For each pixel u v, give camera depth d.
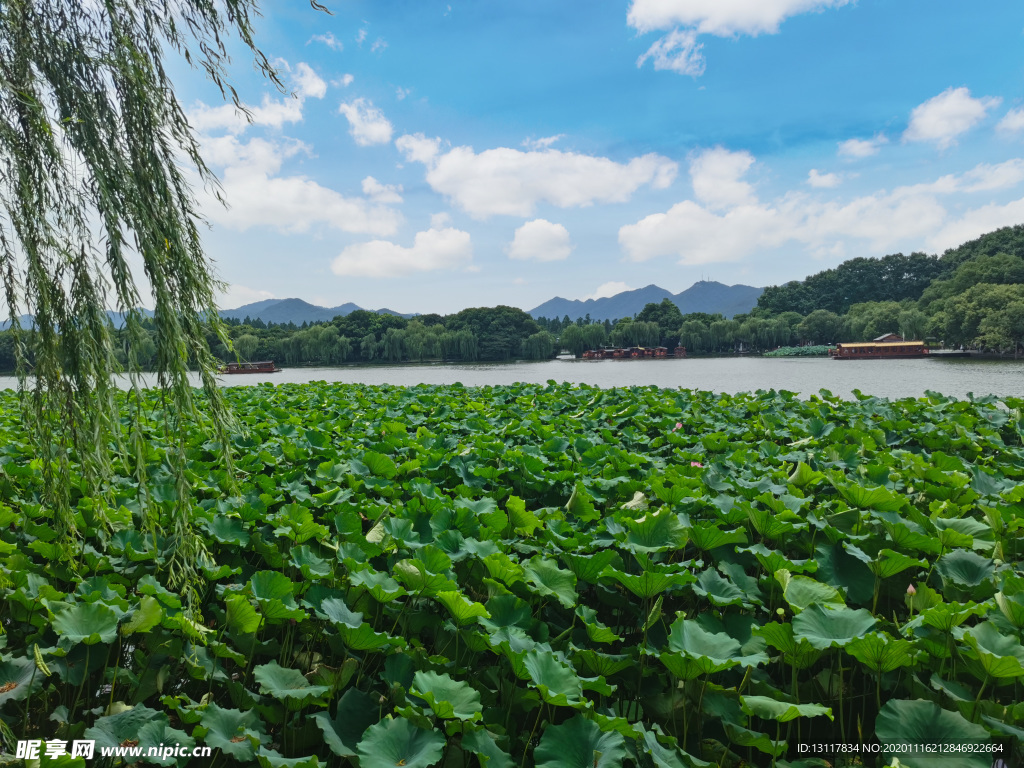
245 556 5.24
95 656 3.58
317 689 3.18
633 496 6.09
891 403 12.05
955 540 4.39
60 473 3.72
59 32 3.29
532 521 5.20
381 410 11.95
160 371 3.47
